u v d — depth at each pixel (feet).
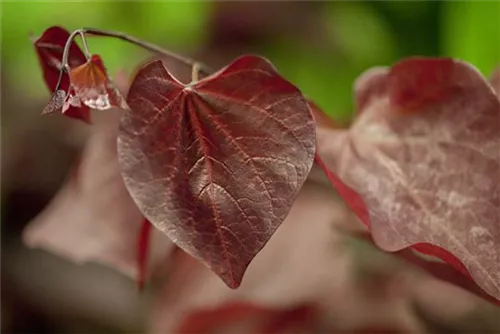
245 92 1.75
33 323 4.54
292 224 2.61
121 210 2.28
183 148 1.76
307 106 1.74
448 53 4.14
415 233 1.83
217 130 1.75
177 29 5.39
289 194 1.73
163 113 1.75
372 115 1.98
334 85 4.82
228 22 5.32
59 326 4.50
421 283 2.71
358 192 1.90
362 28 4.77
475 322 2.62
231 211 1.74
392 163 1.92
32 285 4.60
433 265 1.93
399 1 4.52
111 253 2.26
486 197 1.84
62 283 4.57
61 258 4.66
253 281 2.53
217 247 1.74
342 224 2.29
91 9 5.32
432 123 1.91
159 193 1.75
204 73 1.98
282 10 5.18
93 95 1.70
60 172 5.03
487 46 3.94
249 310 2.54
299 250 2.57
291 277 2.53
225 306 2.52
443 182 1.87
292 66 5.02
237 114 1.75
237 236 1.74
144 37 5.36
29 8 5.29
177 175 1.75
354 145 1.96
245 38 5.32
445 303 2.68
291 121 1.74
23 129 5.18
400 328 2.62
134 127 1.76
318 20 5.08
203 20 5.36
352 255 2.66
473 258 1.80
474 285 1.90
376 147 1.94
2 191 4.95
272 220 1.73
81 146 4.46
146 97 1.75
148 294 4.28
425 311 2.66
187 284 2.58
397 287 2.69
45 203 5.02
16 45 5.49
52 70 1.87
